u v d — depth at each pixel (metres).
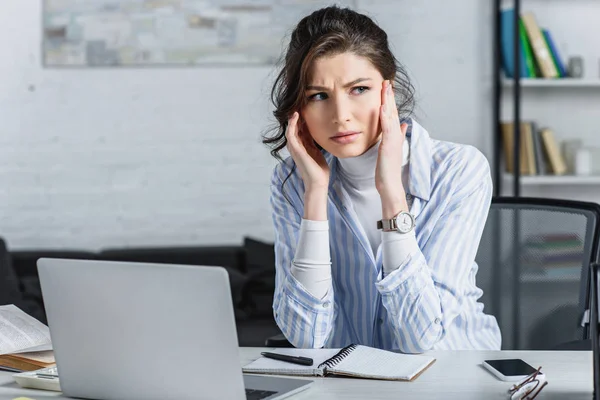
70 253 4.19
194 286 1.27
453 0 4.45
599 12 4.23
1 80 4.42
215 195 4.53
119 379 1.37
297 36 1.83
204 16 4.44
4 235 4.46
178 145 4.50
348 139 1.78
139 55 4.44
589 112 4.27
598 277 1.27
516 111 4.18
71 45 4.43
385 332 1.90
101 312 1.35
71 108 4.45
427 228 1.83
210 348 1.29
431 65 4.47
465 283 1.84
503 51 4.34
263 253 4.12
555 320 2.13
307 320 1.77
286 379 1.46
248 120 4.50
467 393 1.38
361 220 1.93
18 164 4.45
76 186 4.48
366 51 1.76
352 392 1.40
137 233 4.51
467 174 1.87
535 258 2.18
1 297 3.62
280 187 1.97
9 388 1.51
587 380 1.44
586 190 4.32
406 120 1.98
